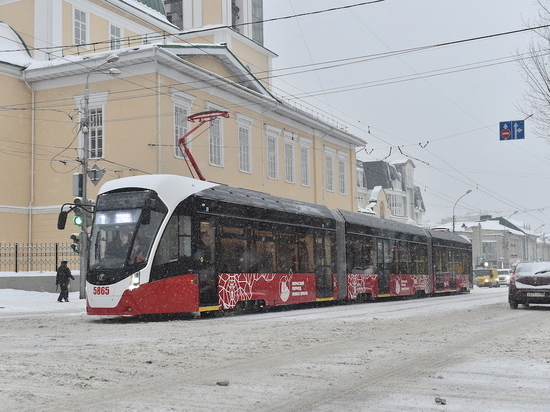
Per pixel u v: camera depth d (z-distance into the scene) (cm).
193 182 1891
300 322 1655
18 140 3462
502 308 2292
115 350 1059
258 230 2092
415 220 9025
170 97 3288
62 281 2653
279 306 2456
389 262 3033
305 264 2341
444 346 1132
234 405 649
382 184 8238
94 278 1720
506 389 738
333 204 5019
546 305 2483
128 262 1702
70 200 3394
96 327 1532
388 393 712
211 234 1884
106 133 3312
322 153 4881
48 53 3575
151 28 4356
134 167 3234
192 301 1786
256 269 2062
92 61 3309
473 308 2291
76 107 3400
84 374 822
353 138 5250
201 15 4700
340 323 1611
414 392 718
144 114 3228
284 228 2234
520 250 12156
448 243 3909
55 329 1477
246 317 1884
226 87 3659
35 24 3656
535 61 2267
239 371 853
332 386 751
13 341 1206
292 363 925
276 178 4244
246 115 3916
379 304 2655
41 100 3497
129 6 4134
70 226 3375
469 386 755
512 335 1325
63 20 3688
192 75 3422
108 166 3294
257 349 1081
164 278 1731
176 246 1773
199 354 1016
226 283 1916
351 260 2673
